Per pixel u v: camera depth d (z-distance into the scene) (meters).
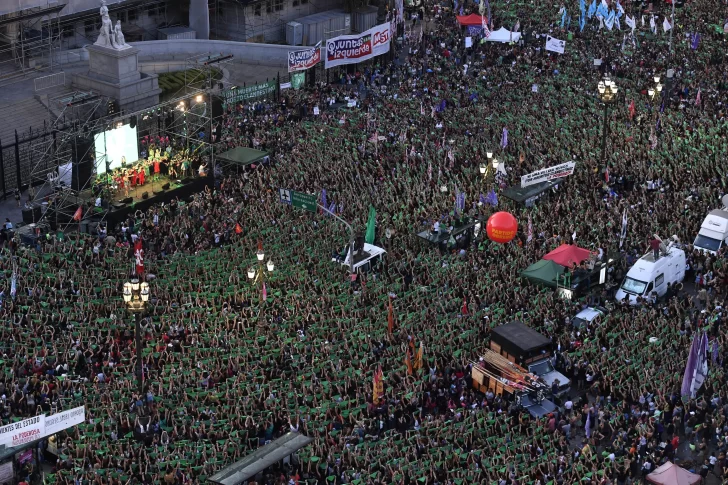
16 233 159.25
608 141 192.38
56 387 125.25
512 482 111.12
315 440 117.94
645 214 166.75
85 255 153.75
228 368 129.38
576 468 114.56
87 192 174.50
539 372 133.75
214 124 190.38
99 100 183.25
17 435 111.56
